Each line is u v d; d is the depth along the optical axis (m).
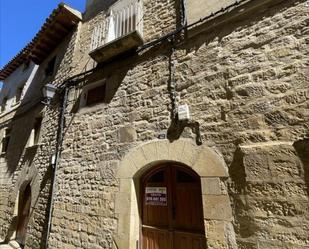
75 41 5.21
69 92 4.61
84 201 3.37
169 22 3.42
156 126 2.95
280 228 1.79
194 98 2.71
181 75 2.94
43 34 6.07
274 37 2.31
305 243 1.66
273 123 2.08
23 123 6.74
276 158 1.92
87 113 3.97
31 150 5.54
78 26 5.38
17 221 5.44
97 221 3.08
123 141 3.23
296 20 2.23
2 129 8.11
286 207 1.79
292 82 2.08
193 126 2.61
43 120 5.46
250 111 2.25
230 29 2.67
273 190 1.88
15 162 6.34
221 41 2.70
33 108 6.34
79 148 3.83
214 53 2.71
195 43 2.94
